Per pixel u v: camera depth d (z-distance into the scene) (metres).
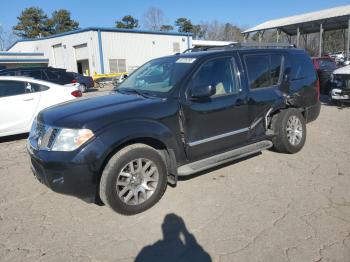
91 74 30.33
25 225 3.71
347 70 10.34
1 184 4.94
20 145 7.26
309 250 3.06
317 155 5.70
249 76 4.99
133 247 3.24
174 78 4.37
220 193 4.31
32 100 7.64
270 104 5.23
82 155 3.49
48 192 4.58
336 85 10.68
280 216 3.68
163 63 4.96
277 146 5.62
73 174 3.51
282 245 3.16
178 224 3.61
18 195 4.52
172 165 4.16
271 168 5.12
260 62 5.21
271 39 45.62
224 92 4.66
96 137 3.55
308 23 29.58
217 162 4.43
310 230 3.38
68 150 3.53
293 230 3.40
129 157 3.72
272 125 5.55
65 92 8.18
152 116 3.92
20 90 7.59
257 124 5.12
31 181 5.02
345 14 25.38
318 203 3.95
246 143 5.04
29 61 35.72
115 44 30.64
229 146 4.79
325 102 11.90
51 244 3.33
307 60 6.12
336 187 4.38
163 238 3.37
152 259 3.05
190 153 4.33
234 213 3.79
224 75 4.71
